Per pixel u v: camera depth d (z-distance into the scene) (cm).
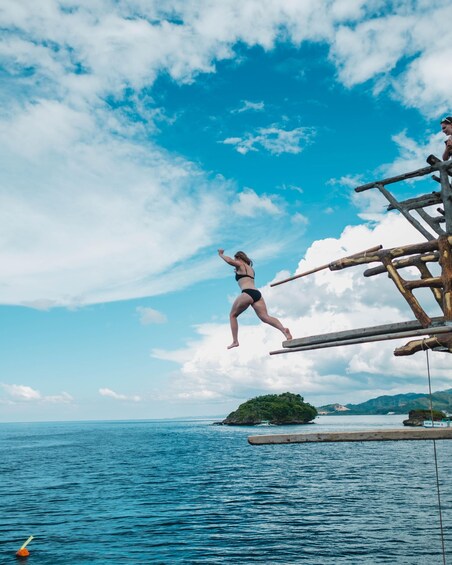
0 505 2936
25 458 6856
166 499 3091
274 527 2230
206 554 1819
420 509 2564
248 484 3753
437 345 834
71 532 2202
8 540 2061
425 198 993
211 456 6906
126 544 1980
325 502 2845
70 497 3234
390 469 4669
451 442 9306
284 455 7000
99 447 9438
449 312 825
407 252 905
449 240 866
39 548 1930
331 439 727
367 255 933
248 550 1862
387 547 1855
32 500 3123
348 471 4569
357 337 876
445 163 926
